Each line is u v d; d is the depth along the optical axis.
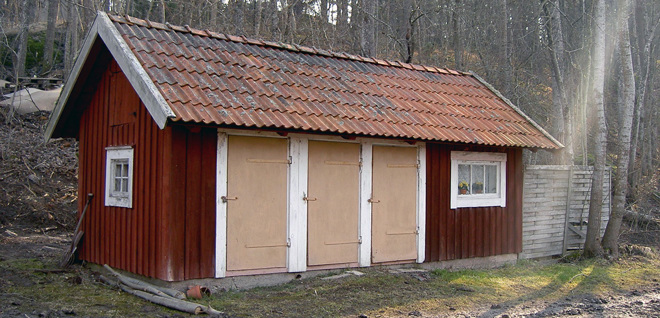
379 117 9.08
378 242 9.31
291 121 7.82
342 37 20.69
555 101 16.73
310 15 21.67
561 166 12.05
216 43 9.40
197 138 7.59
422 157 9.82
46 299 7.12
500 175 10.98
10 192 13.99
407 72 11.65
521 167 11.32
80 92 9.45
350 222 9.00
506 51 17.38
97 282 8.26
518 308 7.77
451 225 10.23
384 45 22.91
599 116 11.95
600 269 10.84
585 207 12.51
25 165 15.37
